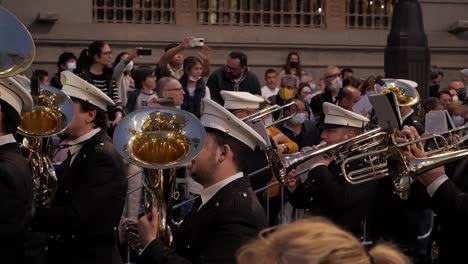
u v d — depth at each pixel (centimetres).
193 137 534
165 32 1856
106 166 657
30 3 1798
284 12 1938
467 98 1290
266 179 951
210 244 515
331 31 1961
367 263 255
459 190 605
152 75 1239
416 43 1397
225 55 1898
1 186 563
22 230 571
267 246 259
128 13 1858
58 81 1352
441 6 2030
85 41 1812
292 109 1193
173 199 548
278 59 1927
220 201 525
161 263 518
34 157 665
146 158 538
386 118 623
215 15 1903
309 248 254
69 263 652
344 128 842
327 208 812
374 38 1972
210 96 1295
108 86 1196
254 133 540
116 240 671
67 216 641
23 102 587
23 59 566
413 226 841
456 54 2020
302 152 757
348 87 1140
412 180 609
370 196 810
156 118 544
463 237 620
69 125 661
